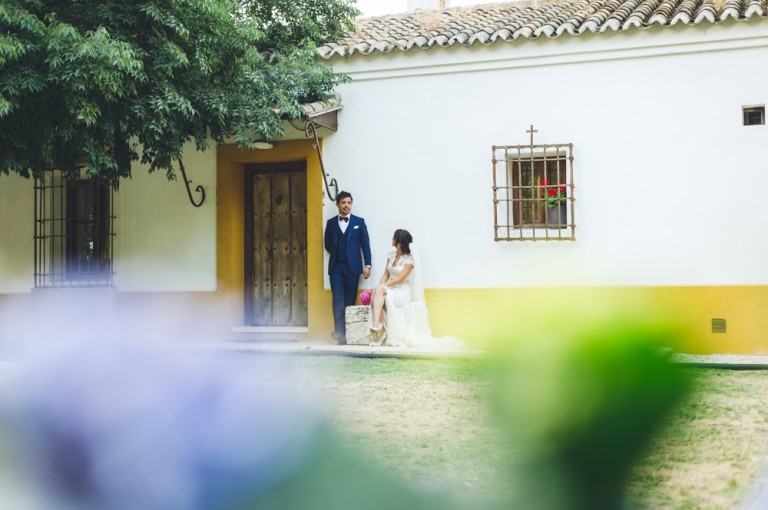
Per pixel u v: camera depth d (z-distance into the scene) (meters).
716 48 9.45
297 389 1.16
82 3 9.02
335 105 10.67
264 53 11.79
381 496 0.81
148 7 8.77
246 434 0.96
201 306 11.34
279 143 11.09
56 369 1.65
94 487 1.41
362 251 10.68
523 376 0.62
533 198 9.87
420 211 10.52
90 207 11.87
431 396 5.37
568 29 9.85
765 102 9.31
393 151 10.66
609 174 9.81
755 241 9.32
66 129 8.59
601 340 0.60
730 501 2.76
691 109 9.55
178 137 9.62
